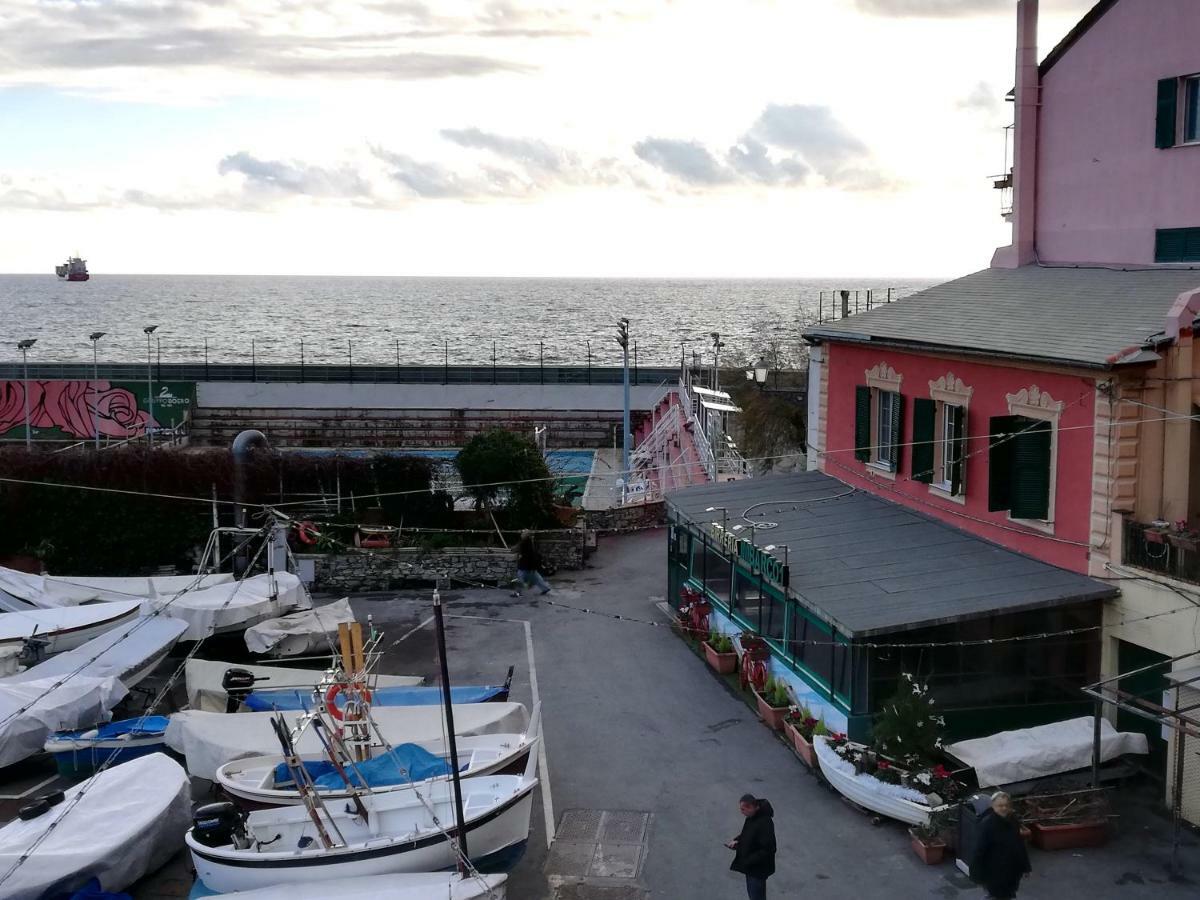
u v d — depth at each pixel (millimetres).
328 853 15070
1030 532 21344
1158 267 24594
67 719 20938
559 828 18203
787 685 22734
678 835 17891
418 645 28641
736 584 26359
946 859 16672
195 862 15641
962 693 19484
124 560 36469
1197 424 19516
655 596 33156
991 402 22500
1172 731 17453
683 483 44031
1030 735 17938
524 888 16281
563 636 29281
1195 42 23688
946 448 24484
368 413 64625
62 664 23094
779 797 19156
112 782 17172
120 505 36344
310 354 175125
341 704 19875
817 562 22422
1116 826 17172
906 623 18594
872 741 18812
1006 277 28531
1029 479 20969
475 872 14570
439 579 34656
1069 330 21391
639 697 24500
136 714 24188
